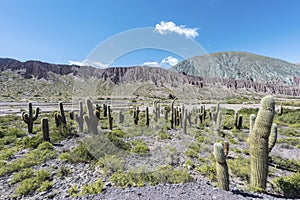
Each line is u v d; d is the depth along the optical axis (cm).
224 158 313
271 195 313
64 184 334
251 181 344
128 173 369
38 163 421
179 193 289
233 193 298
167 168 401
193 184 336
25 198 291
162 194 285
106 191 303
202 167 432
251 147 341
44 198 289
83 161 434
